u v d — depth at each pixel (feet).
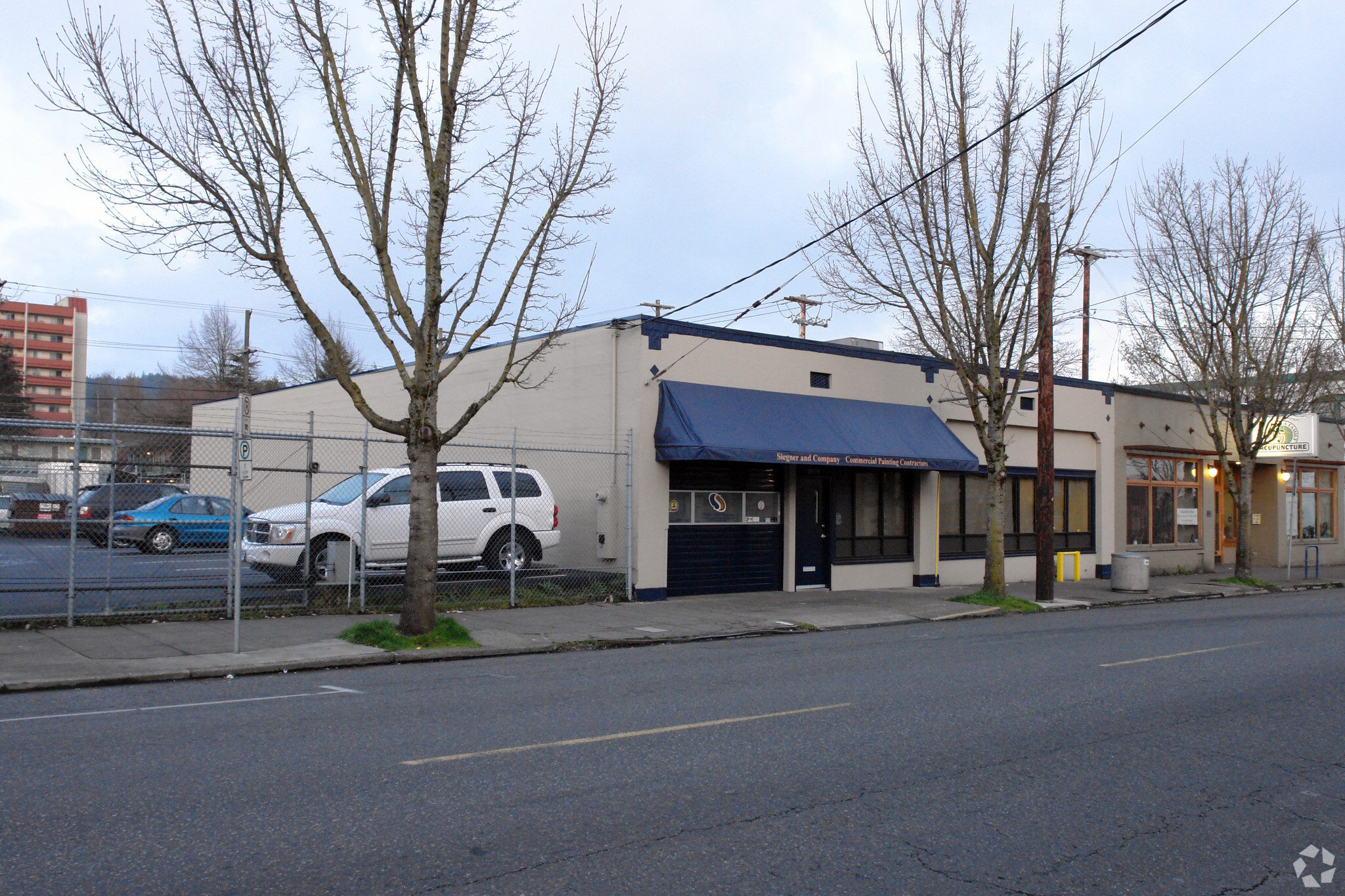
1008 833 17.38
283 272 36.65
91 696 28.96
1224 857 16.51
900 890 14.67
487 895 13.99
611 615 49.85
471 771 20.36
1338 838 17.60
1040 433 63.93
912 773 21.03
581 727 24.81
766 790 19.52
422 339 39.42
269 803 17.99
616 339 57.77
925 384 70.54
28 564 44.06
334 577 45.98
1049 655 39.24
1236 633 47.73
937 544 71.20
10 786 18.93
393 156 38.22
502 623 45.91
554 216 40.55
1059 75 58.08
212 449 99.91
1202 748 23.76
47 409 354.54
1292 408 83.10
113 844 15.75
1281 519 102.73
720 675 33.68
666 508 56.80
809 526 64.80
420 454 39.65
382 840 16.16
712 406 57.16
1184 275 80.74
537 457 63.77
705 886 14.55
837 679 32.78
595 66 40.52
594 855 15.67
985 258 60.49
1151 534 90.02
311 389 91.61
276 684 31.37
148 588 42.45
